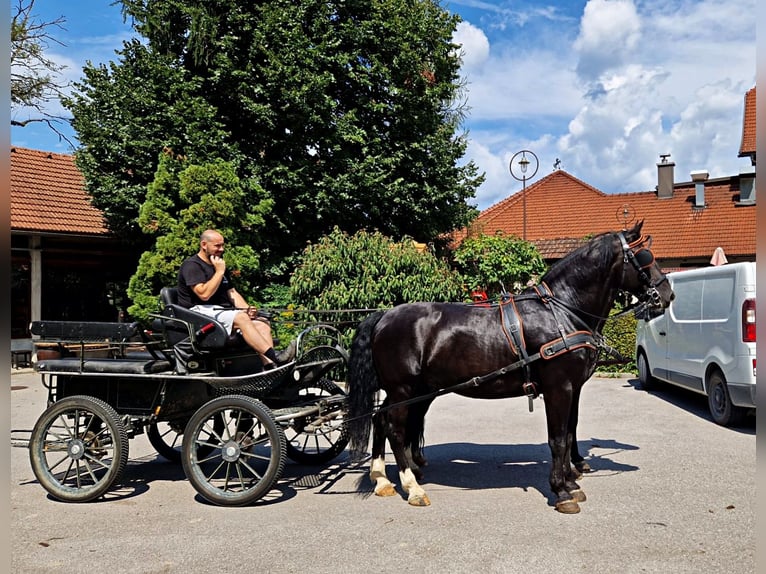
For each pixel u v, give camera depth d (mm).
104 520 5035
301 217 16984
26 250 17125
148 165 15680
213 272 6207
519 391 5367
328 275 12836
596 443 7332
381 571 3957
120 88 16156
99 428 6051
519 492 5586
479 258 17531
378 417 5812
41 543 4523
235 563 4125
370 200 16859
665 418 8859
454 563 4059
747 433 7836
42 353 6215
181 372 5832
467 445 7414
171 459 7043
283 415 5602
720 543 4340
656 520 4797
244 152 16641
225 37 15555
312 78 15539
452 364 5418
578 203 30078
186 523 4934
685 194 28578
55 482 5633
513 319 5332
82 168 16375
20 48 22562
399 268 12938
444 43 18641
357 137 16250
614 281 5398
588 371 5305
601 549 4254
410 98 17594
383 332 5637
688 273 9578
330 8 16750
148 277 14156
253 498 5297
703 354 8836
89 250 18328
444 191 18547
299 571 3984
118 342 5840
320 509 5234
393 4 17797
